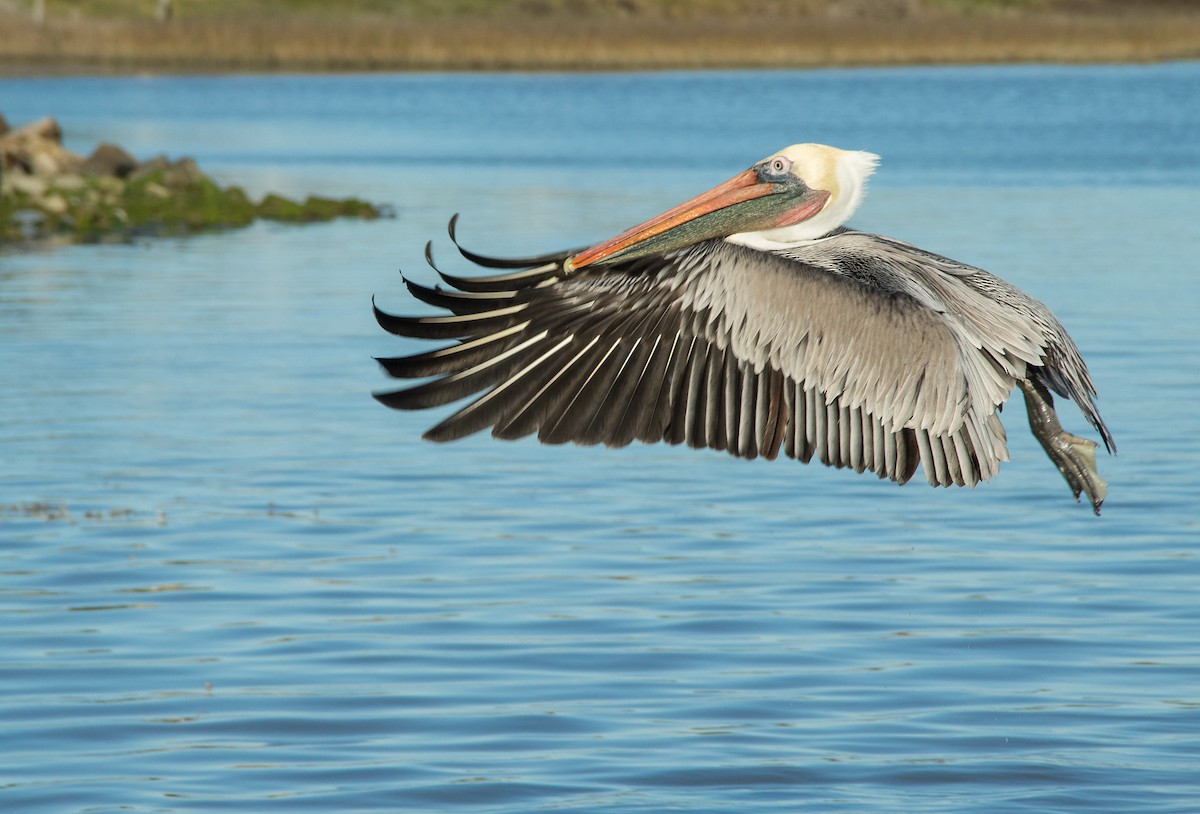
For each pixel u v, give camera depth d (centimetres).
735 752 961
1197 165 4925
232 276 3023
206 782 928
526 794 908
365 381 2062
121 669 1099
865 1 13912
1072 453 618
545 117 7250
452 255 3192
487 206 4056
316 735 992
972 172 4778
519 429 530
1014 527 1427
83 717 1020
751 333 548
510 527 1438
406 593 1255
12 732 998
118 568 1316
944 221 3531
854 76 9638
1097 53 10400
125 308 2636
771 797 902
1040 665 1096
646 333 544
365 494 1548
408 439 1770
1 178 4281
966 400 553
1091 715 1014
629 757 958
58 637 1161
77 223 3909
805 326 549
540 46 10044
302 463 1662
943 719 1007
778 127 6538
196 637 1161
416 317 534
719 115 7169
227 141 6200
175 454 1689
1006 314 592
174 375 2095
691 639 1151
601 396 537
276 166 5309
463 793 912
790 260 566
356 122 7094
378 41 9894
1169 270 2822
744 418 544
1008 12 14075
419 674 1088
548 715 1019
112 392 1992
